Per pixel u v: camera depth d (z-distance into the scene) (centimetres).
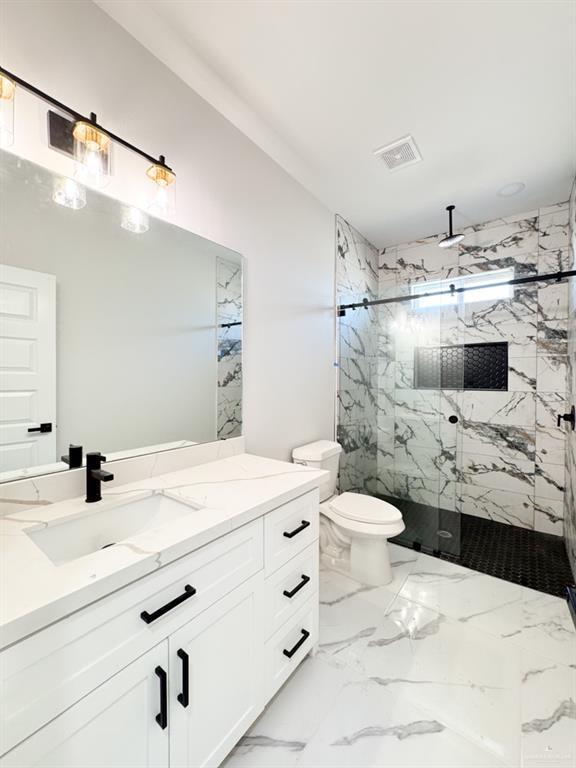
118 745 69
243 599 101
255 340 187
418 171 211
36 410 105
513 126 173
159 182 128
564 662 139
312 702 122
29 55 99
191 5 117
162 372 142
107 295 123
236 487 121
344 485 275
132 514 112
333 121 170
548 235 255
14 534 84
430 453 283
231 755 105
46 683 58
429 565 214
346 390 277
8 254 99
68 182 109
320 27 124
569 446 229
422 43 130
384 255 337
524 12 118
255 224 185
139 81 127
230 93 153
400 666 138
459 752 106
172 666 80
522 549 233
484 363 283
